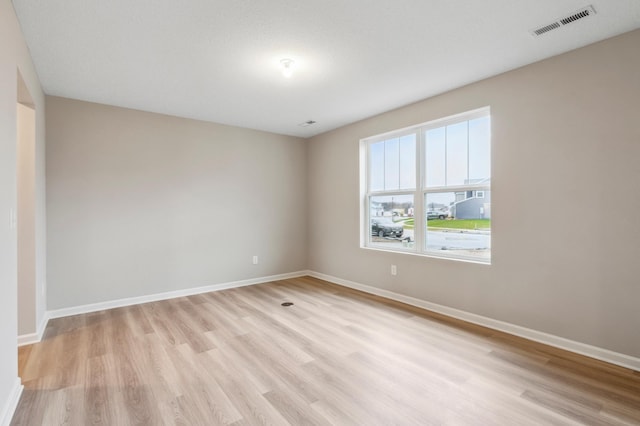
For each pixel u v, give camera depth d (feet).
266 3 6.71
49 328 10.61
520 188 9.75
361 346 9.16
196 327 10.65
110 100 12.40
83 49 8.54
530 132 9.53
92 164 12.53
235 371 7.79
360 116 14.65
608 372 7.66
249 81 10.71
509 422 5.92
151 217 13.83
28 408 6.36
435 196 12.60
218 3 6.69
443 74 10.24
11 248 6.54
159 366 8.04
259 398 6.70
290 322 11.09
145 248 13.66
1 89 5.82
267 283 16.94
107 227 12.82
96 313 12.16
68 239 12.03
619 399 6.61
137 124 13.52
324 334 10.03
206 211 15.31
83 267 12.32
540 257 9.37
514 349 8.91
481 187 11.10
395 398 6.68
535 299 9.48
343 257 16.42
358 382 7.29
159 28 7.61
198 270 15.06
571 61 8.73
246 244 16.62
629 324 7.87
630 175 7.84
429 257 12.35
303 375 7.59
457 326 10.64
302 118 14.97
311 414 6.17
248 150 16.69
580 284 8.63
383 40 8.20
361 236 15.46
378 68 9.77
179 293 14.48
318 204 18.06
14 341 6.70
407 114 13.10
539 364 8.07
